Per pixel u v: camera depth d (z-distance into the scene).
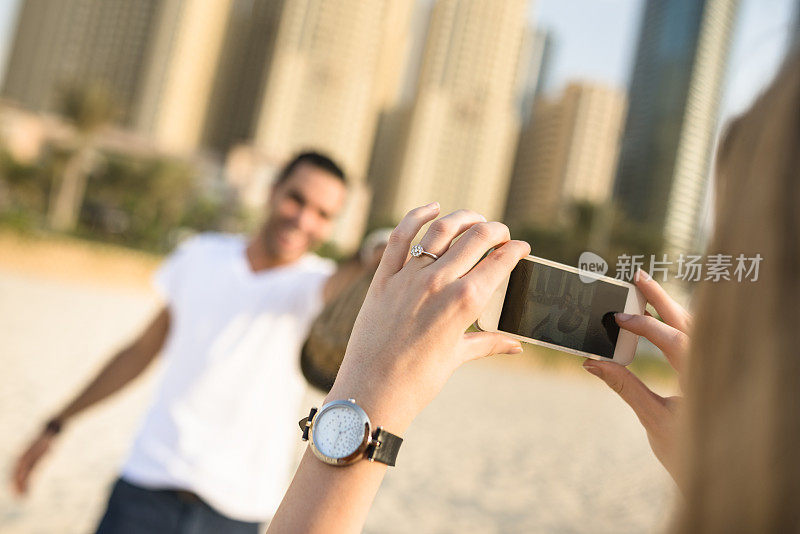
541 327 0.96
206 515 1.99
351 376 0.75
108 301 19.64
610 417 13.84
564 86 102.00
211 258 2.26
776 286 0.43
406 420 0.73
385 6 104.00
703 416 0.45
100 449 6.15
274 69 97.44
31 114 63.31
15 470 2.33
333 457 0.73
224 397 2.07
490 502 6.35
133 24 95.06
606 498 7.03
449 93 103.56
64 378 8.88
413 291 0.75
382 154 116.31
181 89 95.62
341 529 0.72
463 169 104.69
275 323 2.13
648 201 62.00
